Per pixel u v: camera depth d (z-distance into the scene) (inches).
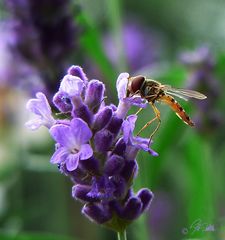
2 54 12.0
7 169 12.8
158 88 8.6
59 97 7.4
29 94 11.7
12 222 12.9
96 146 7.3
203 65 11.5
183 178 12.9
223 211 12.2
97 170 7.4
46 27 11.1
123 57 11.5
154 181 10.9
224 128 12.0
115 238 12.7
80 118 7.3
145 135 12.0
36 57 11.1
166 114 12.0
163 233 12.9
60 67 11.2
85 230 12.8
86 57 12.1
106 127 7.4
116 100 11.8
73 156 7.1
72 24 11.2
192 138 11.8
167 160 12.3
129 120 7.4
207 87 11.4
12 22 11.1
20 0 11.0
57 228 12.9
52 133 7.2
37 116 7.5
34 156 12.7
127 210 7.5
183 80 11.7
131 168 7.5
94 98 7.4
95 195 7.3
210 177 11.4
